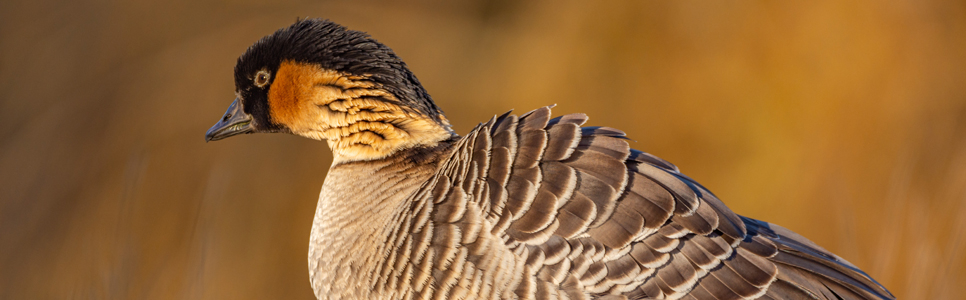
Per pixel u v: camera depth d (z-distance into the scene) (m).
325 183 5.68
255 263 14.45
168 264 11.98
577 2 16.91
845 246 10.84
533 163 4.79
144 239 14.04
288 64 5.83
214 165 14.52
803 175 14.40
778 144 14.70
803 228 14.01
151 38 16.55
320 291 5.45
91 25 16.47
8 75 15.74
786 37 15.13
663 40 15.91
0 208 14.88
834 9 15.08
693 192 4.73
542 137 4.86
